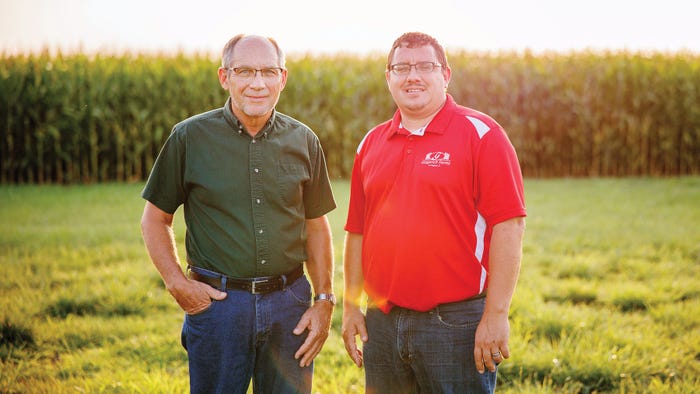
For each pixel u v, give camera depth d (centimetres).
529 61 1473
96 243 686
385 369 262
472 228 242
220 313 252
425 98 244
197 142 254
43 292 509
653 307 486
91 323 448
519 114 1438
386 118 1388
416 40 247
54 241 688
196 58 1411
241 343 254
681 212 874
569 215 862
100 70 1291
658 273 571
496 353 234
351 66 1423
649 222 800
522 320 443
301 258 269
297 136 266
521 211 234
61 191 1109
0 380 361
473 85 1428
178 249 655
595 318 450
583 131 1430
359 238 278
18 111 1241
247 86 246
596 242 696
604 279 568
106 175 1309
